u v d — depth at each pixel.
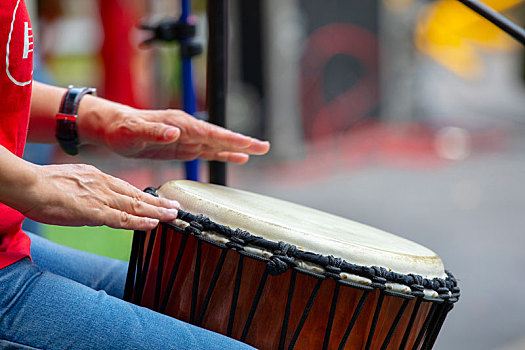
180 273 1.85
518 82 14.34
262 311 1.78
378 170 9.70
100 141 2.39
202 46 3.13
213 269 1.81
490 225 7.38
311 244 1.79
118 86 8.36
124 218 1.73
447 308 2.00
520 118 12.57
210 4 2.50
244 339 1.80
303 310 1.77
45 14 8.84
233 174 9.15
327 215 2.38
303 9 10.10
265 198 2.36
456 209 7.93
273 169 9.41
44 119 2.36
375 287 1.77
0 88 1.65
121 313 1.66
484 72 14.38
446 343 4.79
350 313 1.79
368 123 11.20
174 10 7.05
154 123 2.31
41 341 1.58
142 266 1.96
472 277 5.96
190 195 1.92
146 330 1.64
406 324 1.86
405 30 11.36
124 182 1.79
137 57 8.40
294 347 1.79
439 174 9.50
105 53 8.30
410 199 8.30
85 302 1.65
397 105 11.54
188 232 1.81
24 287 1.64
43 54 8.88
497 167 9.86
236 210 1.86
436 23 12.37
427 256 1.99
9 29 1.64
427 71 13.03
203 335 1.69
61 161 7.77
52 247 2.23
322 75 10.48
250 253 1.76
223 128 2.54
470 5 2.20
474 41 12.94
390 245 2.00
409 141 11.02
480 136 11.41
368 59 10.97
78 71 9.12
